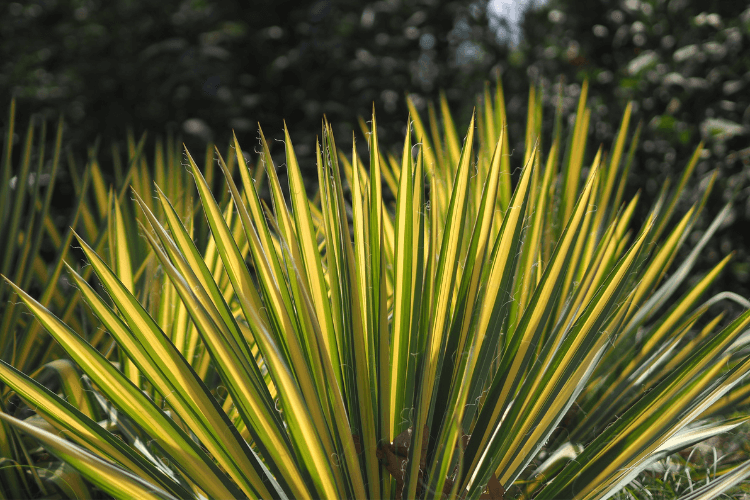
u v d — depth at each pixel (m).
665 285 1.96
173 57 5.91
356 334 1.31
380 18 6.04
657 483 1.78
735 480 1.29
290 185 1.36
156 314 1.84
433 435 1.38
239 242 1.95
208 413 1.33
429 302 1.37
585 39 4.12
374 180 1.39
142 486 1.25
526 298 1.61
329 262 1.36
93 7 6.03
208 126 5.74
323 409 1.34
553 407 1.40
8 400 1.73
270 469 1.36
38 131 5.19
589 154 3.81
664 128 3.55
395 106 5.70
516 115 4.59
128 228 2.17
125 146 5.49
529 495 1.57
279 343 1.37
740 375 1.35
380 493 1.36
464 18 5.82
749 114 3.46
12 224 1.93
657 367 1.77
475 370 1.38
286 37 6.21
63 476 1.54
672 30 3.69
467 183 1.36
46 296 1.87
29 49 5.50
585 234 1.67
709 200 3.49
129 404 1.32
